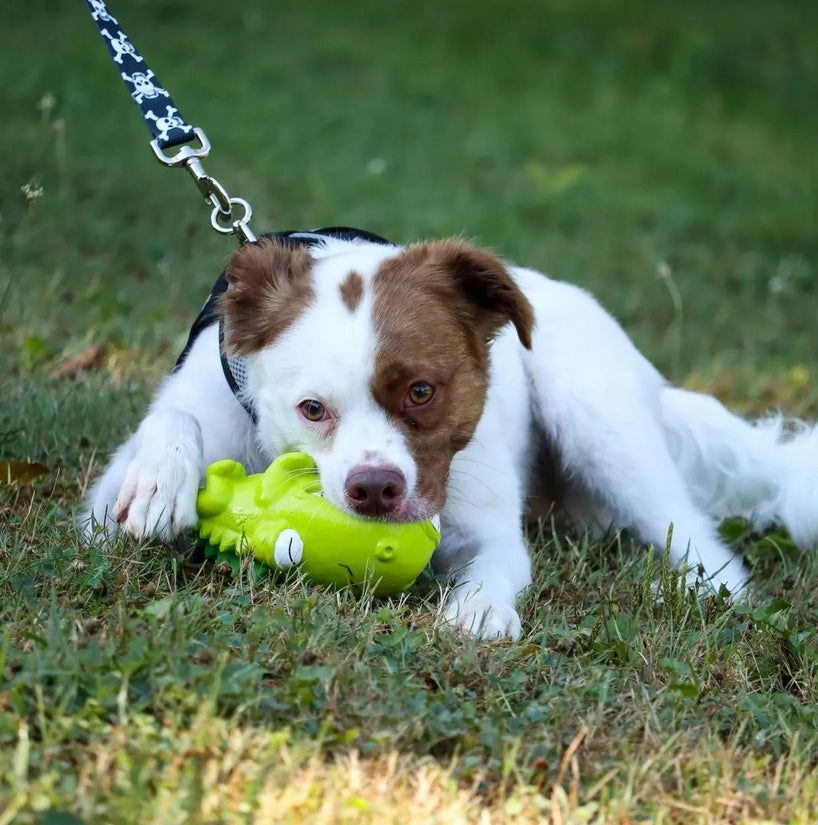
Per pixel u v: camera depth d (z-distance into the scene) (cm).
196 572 641
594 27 2802
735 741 525
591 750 515
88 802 417
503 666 572
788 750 541
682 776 504
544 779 490
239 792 444
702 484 884
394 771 471
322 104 2133
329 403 624
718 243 1817
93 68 1978
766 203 2031
